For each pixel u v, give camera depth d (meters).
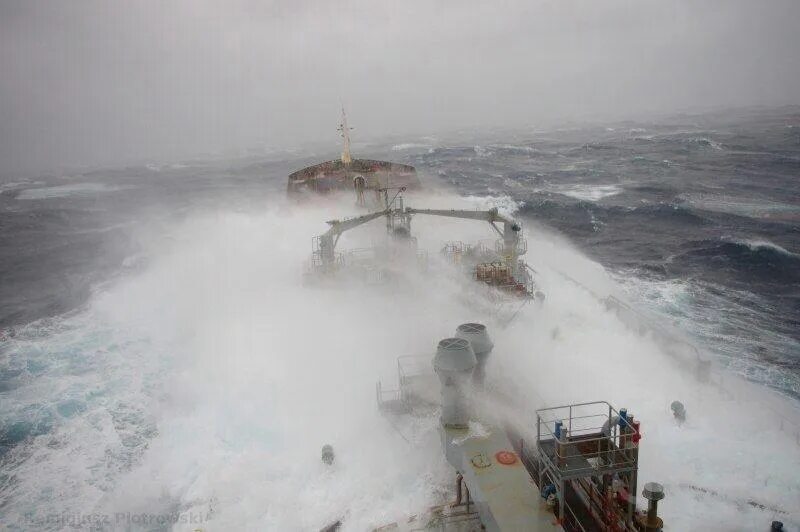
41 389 19.81
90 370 21.06
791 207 53.44
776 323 26.08
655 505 8.87
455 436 11.42
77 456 15.79
